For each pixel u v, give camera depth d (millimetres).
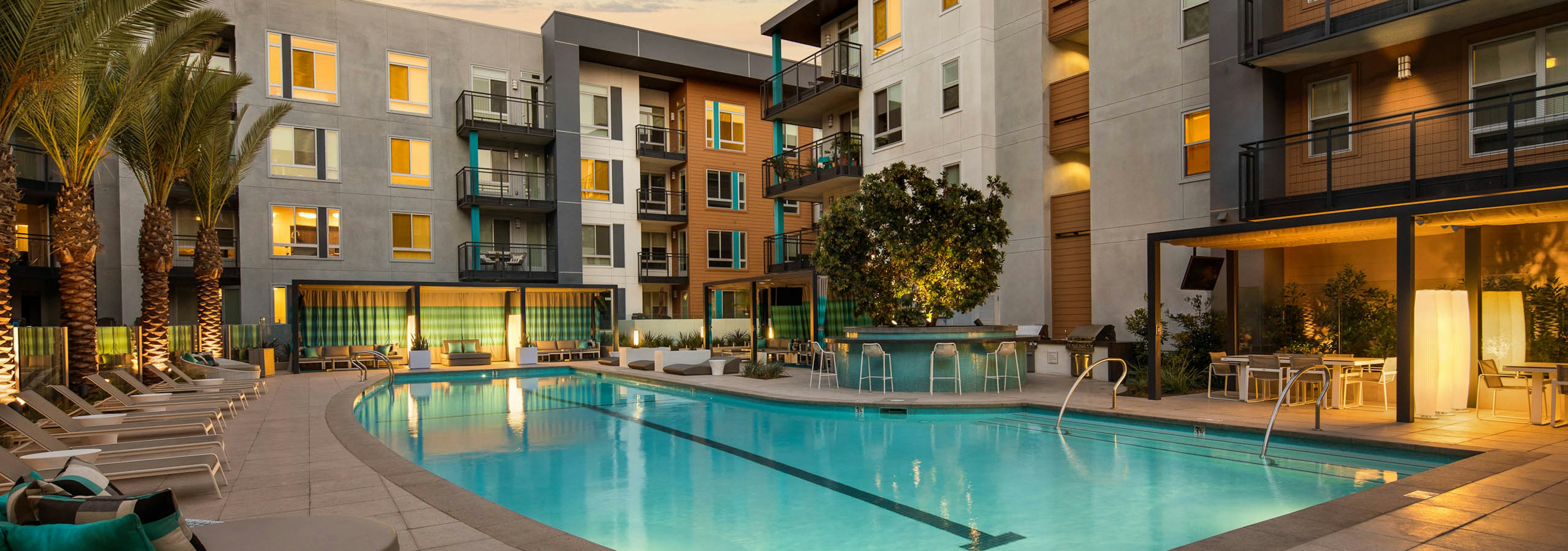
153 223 15289
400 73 25578
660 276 30062
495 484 7414
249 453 8047
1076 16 16938
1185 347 13641
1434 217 9188
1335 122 12656
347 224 24484
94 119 12344
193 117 14930
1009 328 14062
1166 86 14844
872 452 8820
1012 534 5602
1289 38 12289
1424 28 11250
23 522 2594
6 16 8141
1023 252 17766
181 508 5688
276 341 22688
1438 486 5766
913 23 20203
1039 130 17469
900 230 13398
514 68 27344
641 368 19812
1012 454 8547
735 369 17781
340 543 3268
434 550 4578
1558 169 9719
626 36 28156
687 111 30016
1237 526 5707
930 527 5820
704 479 7559
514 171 27500
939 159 19297
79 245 12141
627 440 9922
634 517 6230
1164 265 14734
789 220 32219
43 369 11359
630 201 29203
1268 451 8406
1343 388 10281
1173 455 8297
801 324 22094
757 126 31562
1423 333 9258
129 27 9758
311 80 24234
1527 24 10664
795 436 9992
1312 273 12688
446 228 26047
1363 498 5465
